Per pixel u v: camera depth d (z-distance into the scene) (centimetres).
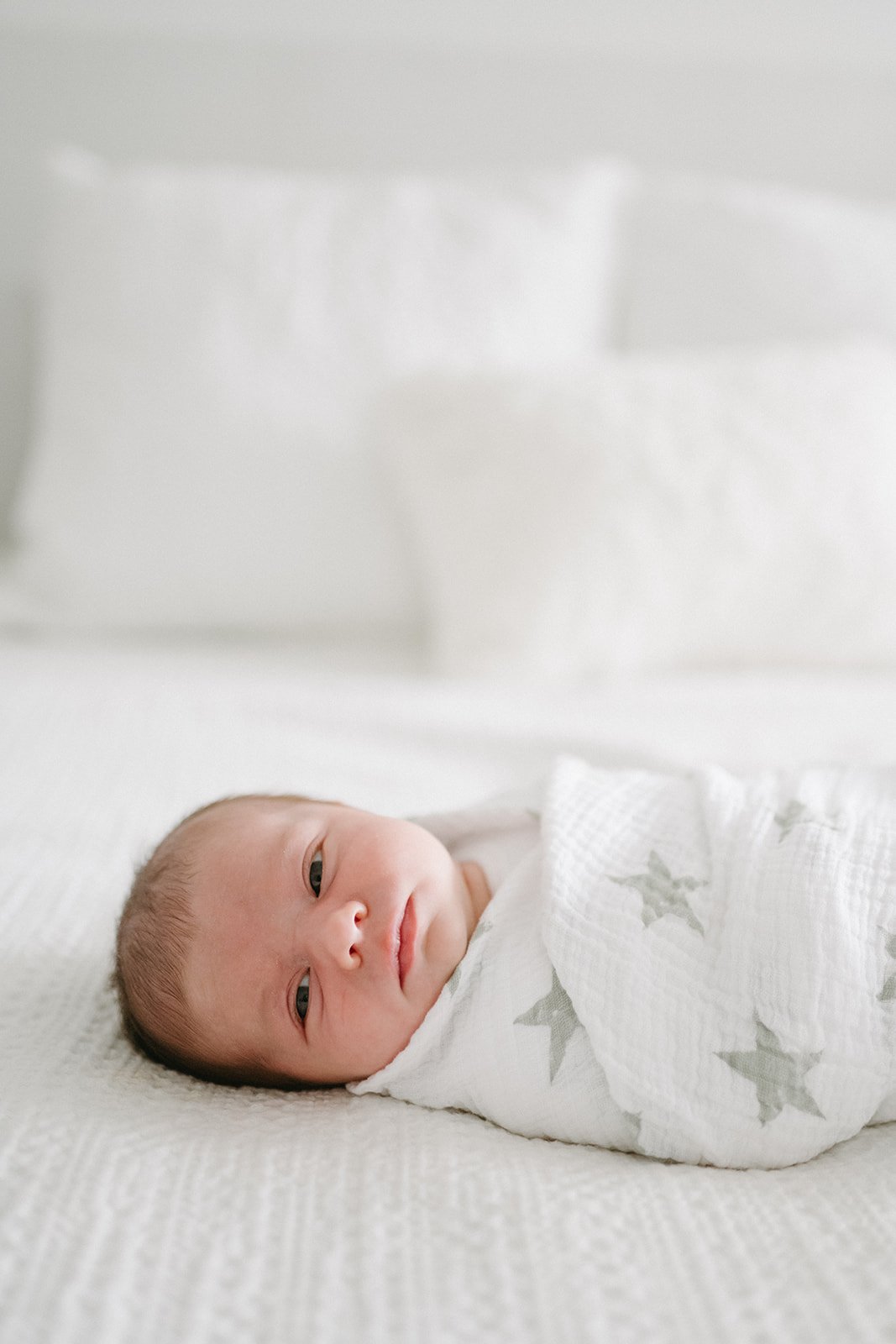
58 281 189
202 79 217
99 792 120
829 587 159
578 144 224
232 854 86
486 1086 76
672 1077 72
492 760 136
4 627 183
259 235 186
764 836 80
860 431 164
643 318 205
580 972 75
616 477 158
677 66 222
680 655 165
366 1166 66
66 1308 53
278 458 178
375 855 85
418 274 189
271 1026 81
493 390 167
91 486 178
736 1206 63
